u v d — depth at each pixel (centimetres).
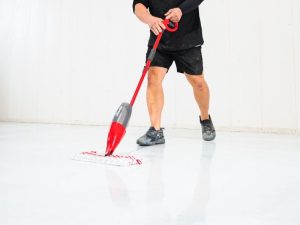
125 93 346
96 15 357
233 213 75
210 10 298
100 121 357
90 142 207
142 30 337
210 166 131
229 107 293
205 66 300
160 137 196
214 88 298
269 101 279
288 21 271
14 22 395
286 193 92
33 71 388
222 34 294
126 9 344
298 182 104
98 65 357
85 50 362
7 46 398
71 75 369
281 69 274
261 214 74
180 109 316
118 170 122
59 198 86
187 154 160
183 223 69
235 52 290
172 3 197
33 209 77
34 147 183
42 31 383
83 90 364
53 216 72
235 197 88
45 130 294
